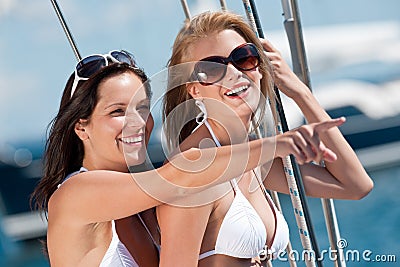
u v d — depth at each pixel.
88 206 4.84
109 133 5.17
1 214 23.11
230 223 4.88
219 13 5.15
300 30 6.25
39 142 29.36
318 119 6.12
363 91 29.02
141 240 5.31
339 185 6.19
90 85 5.20
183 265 4.68
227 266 4.93
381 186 25.38
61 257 5.15
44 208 5.61
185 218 4.67
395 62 33.59
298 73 6.35
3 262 22.22
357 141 27.52
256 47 5.17
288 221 19.42
